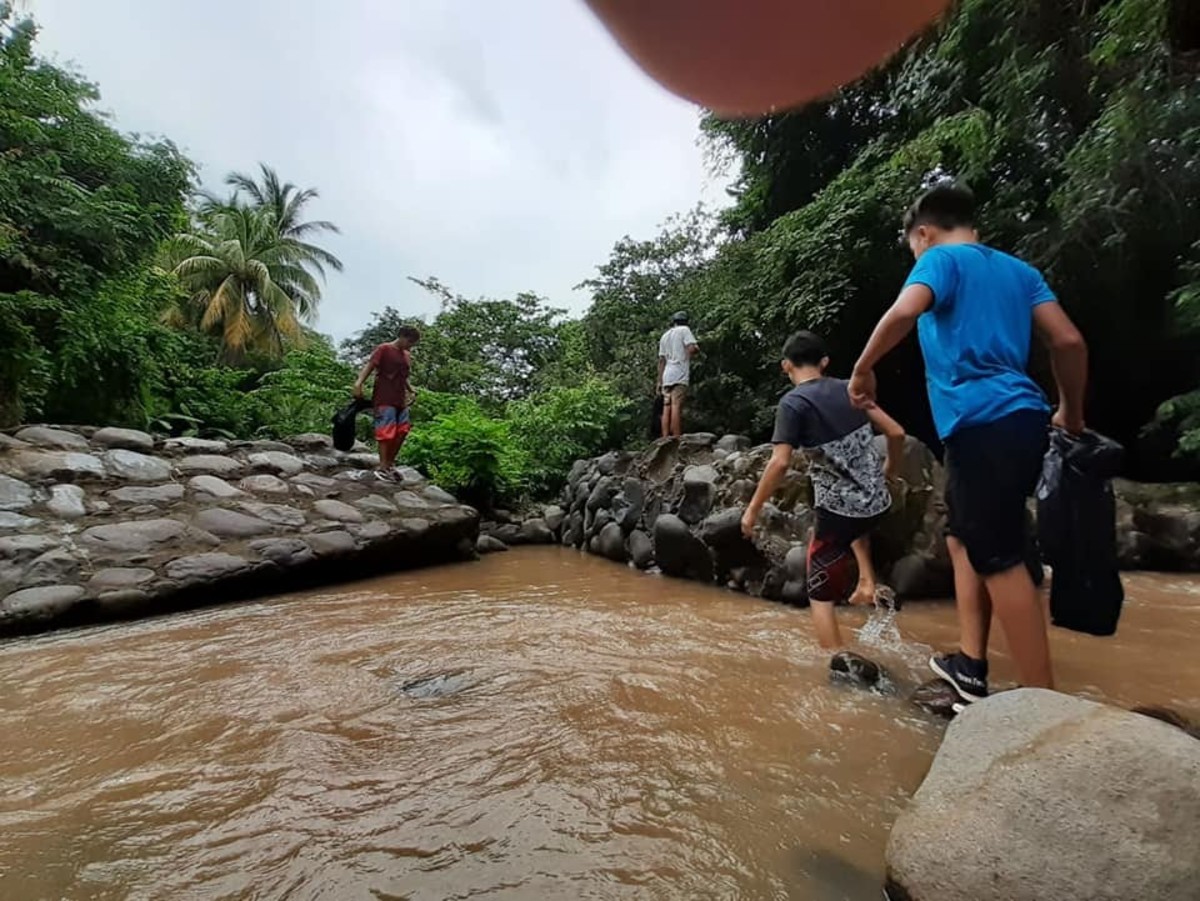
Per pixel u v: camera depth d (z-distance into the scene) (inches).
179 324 718.5
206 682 94.6
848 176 288.5
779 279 314.5
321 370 492.1
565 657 104.7
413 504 229.5
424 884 47.4
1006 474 74.2
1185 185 198.7
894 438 103.6
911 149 245.1
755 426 341.4
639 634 120.0
